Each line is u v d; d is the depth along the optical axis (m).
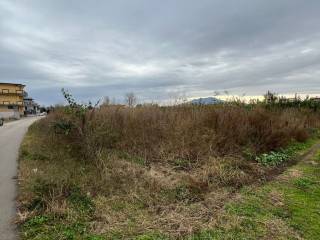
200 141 10.27
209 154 9.68
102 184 7.12
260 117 13.11
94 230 4.99
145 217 5.52
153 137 10.66
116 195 6.57
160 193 6.80
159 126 11.27
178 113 12.71
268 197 6.69
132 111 12.74
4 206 6.04
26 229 5.01
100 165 8.44
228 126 11.66
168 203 6.26
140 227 5.11
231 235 4.86
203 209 5.88
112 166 8.38
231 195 6.83
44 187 6.52
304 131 15.64
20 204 6.07
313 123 21.03
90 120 10.67
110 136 10.62
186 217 5.50
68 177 7.39
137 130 11.12
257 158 10.20
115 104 15.08
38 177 7.57
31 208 5.81
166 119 12.01
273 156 10.72
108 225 5.17
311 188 7.49
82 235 4.81
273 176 8.66
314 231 5.11
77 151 10.10
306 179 8.20
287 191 7.20
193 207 5.98
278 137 12.55
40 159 10.05
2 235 4.83
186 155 9.59
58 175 7.65
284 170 9.42
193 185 7.23
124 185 7.13
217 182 7.64
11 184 7.61
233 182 7.81
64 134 11.19
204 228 5.07
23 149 12.52
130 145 10.41
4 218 5.46
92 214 5.56
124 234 4.86
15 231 4.97
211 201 6.33
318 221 5.50
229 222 5.29
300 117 19.81
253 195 6.79
